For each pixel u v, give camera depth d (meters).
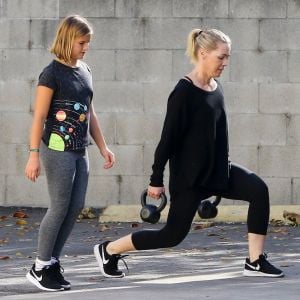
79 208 13.94
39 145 13.62
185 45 23.86
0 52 24.19
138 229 21.91
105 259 14.91
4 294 13.59
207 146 13.88
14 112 24.20
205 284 14.22
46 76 13.57
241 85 23.73
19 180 24.25
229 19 23.72
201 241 19.72
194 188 14.02
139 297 12.95
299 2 23.64
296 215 22.56
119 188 24.03
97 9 23.94
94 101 24.00
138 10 23.88
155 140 23.98
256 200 14.43
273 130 23.73
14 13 24.14
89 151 23.95
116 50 23.95
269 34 23.73
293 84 23.72
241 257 17.44
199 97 13.79
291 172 23.77
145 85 23.94
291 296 12.96
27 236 20.58
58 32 13.60
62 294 13.45
